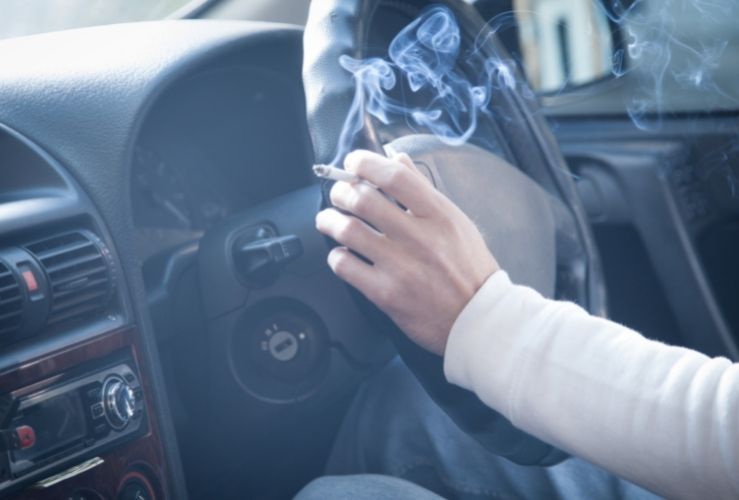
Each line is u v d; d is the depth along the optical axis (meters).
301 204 1.14
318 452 1.32
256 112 1.33
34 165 0.92
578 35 1.79
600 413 0.71
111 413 0.85
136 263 0.93
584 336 0.74
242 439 1.15
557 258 1.20
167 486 0.93
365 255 0.78
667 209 1.68
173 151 1.33
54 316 0.84
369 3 0.97
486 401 0.77
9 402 0.78
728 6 1.71
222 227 1.11
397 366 1.27
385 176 0.77
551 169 1.21
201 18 1.36
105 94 0.98
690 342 1.71
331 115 0.90
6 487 0.76
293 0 1.40
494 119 1.22
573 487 1.08
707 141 1.66
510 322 0.75
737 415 0.65
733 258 1.68
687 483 0.68
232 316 1.10
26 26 1.22
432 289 0.77
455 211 0.80
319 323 1.13
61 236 0.87
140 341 0.92
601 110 1.78
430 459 1.15
